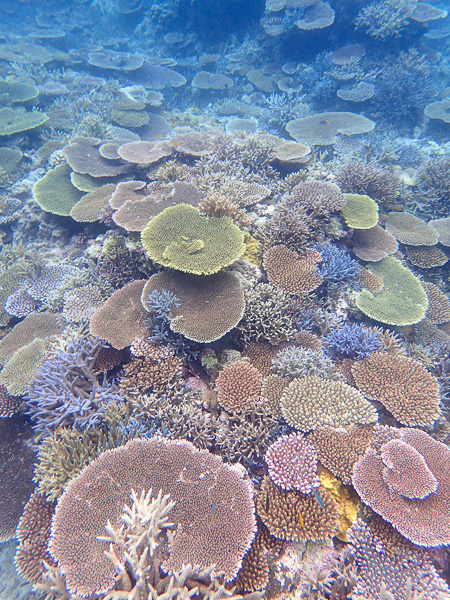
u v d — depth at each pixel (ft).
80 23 21.45
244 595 2.58
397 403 3.52
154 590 2.20
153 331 3.84
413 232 6.10
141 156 6.41
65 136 9.41
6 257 6.62
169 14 17.46
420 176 7.58
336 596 2.56
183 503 2.67
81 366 3.78
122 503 2.67
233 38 16.38
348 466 2.98
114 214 4.88
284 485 2.81
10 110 9.86
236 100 14.69
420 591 2.42
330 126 9.77
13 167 8.59
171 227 4.24
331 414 3.27
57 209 6.21
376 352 4.05
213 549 2.46
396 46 12.60
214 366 3.88
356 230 5.57
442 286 6.23
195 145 6.67
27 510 3.15
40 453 3.29
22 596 3.22
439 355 4.80
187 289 4.07
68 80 13.82
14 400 4.08
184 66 17.43
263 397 3.54
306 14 13.19
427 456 3.01
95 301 4.67
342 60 12.66
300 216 4.96
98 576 2.29
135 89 13.57
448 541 2.55
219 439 3.35
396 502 2.75
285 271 4.53
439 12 12.57
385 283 5.08
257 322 4.11
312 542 2.80
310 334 4.30
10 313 5.20
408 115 12.06
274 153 6.50
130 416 3.55
